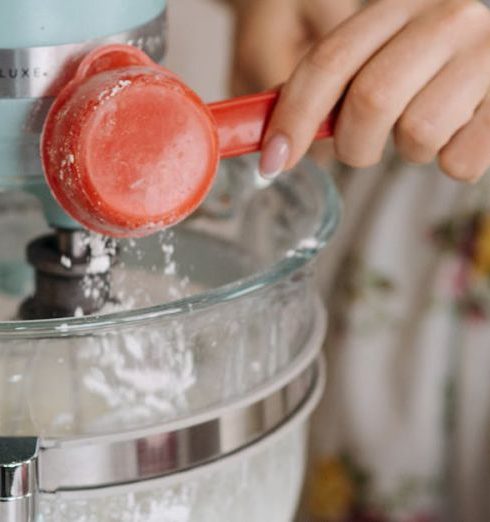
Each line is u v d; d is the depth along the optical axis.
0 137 0.47
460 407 1.05
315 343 0.56
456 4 0.52
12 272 0.58
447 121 0.51
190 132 0.44
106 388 0.47
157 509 0.49
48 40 0.45
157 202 0.43
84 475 0.47
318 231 0.54
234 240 0.62
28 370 0.46
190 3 1.22
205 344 0.49
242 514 0.52
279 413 0.53
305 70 0.50
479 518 1.07
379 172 1.09
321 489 1.11
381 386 1.07
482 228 1.04
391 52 0.50
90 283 0.52
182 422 0.48
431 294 1.05
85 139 0.42
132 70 0.43
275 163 0.49
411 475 1.08
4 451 0.43
